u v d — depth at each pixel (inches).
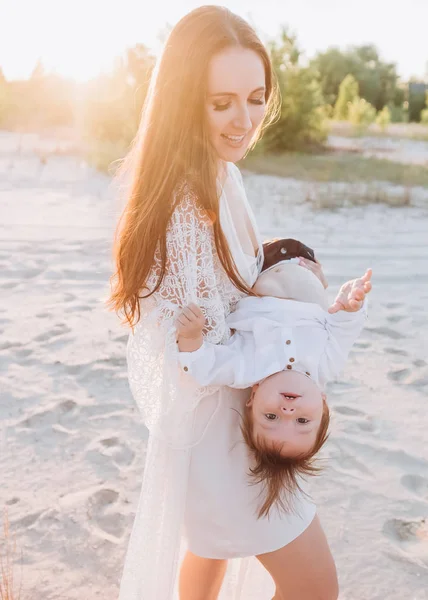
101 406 161.3
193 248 69.3
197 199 69.0
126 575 76.9
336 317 75.8
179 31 68.4
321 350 74.2
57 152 669.3
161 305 71.1
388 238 345.7
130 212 71.1
